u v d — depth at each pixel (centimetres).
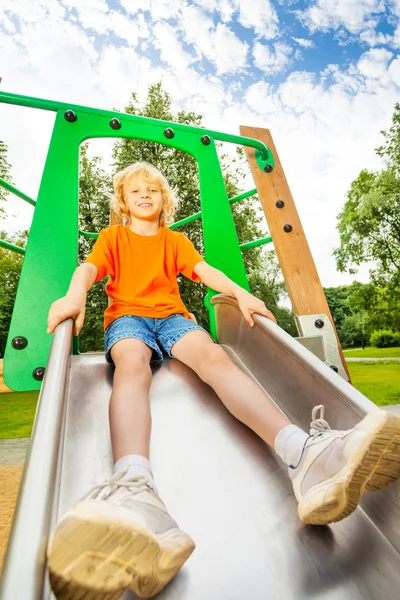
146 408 104
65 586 50
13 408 1039
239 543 80
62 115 246
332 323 249
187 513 88
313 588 70
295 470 87
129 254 179
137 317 157
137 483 72
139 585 56
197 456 106
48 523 54
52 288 194
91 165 1376
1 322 1755
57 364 91
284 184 298
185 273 194
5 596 42
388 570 74
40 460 62
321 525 85
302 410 117
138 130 267
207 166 279
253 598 68
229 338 183
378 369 1828
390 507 81
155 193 197
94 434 109
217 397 134
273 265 2089
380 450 71
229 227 264
